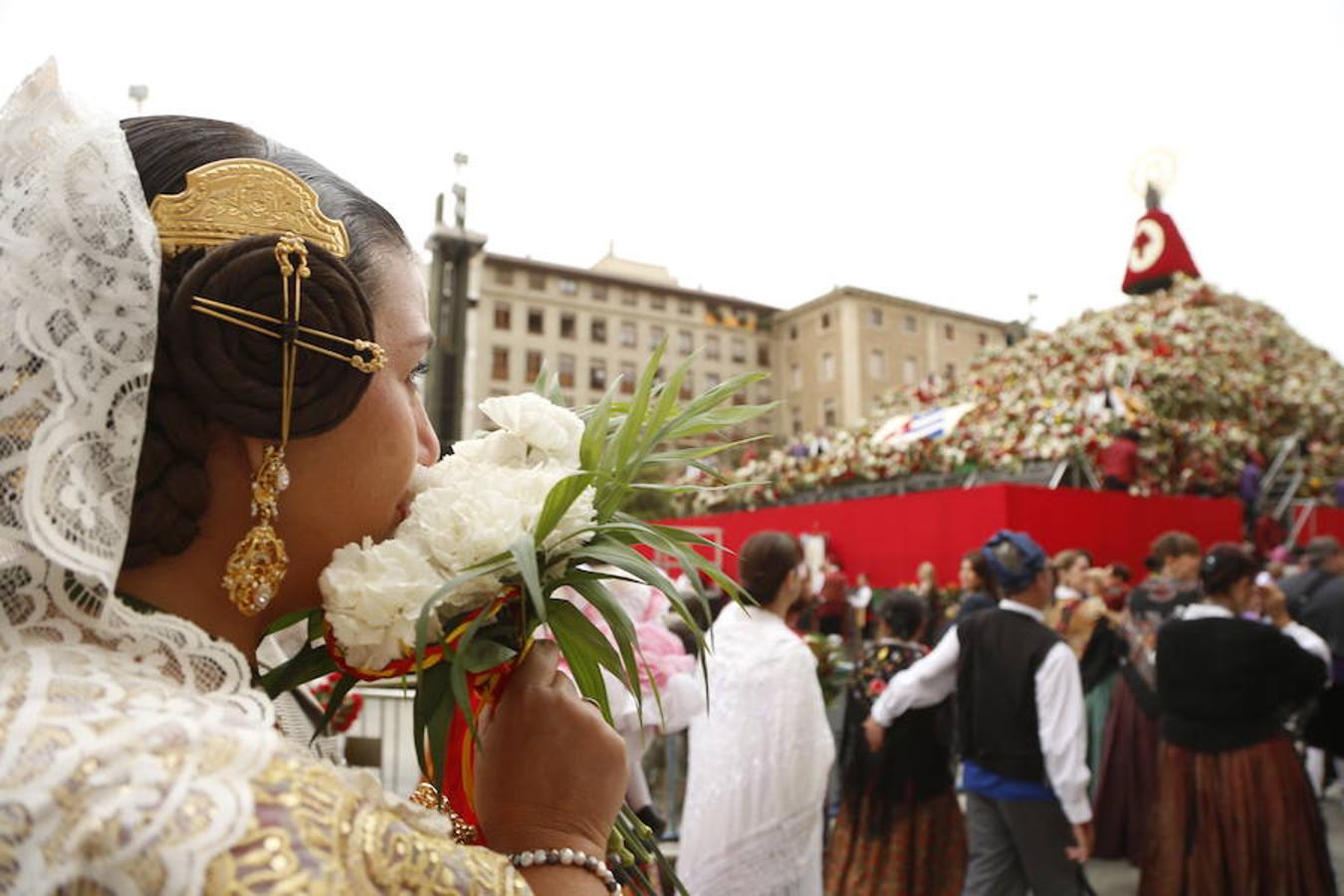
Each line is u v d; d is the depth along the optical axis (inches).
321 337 25.2
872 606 427.5
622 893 34.0
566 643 33.7
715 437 46.1
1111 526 377.1
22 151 23.0
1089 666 219.9
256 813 18.8
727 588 34.0
